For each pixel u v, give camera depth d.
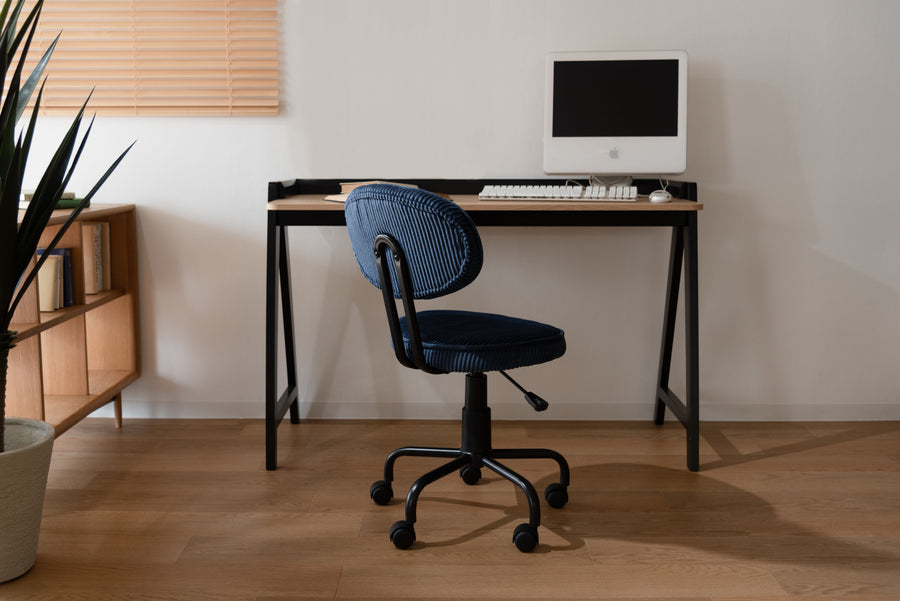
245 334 2.89
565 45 2.72
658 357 2.90
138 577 1.82
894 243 2.82
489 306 2.88
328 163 2.79
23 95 1.81
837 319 2.87
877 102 2.74
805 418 2.92
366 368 2.91
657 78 2.58
